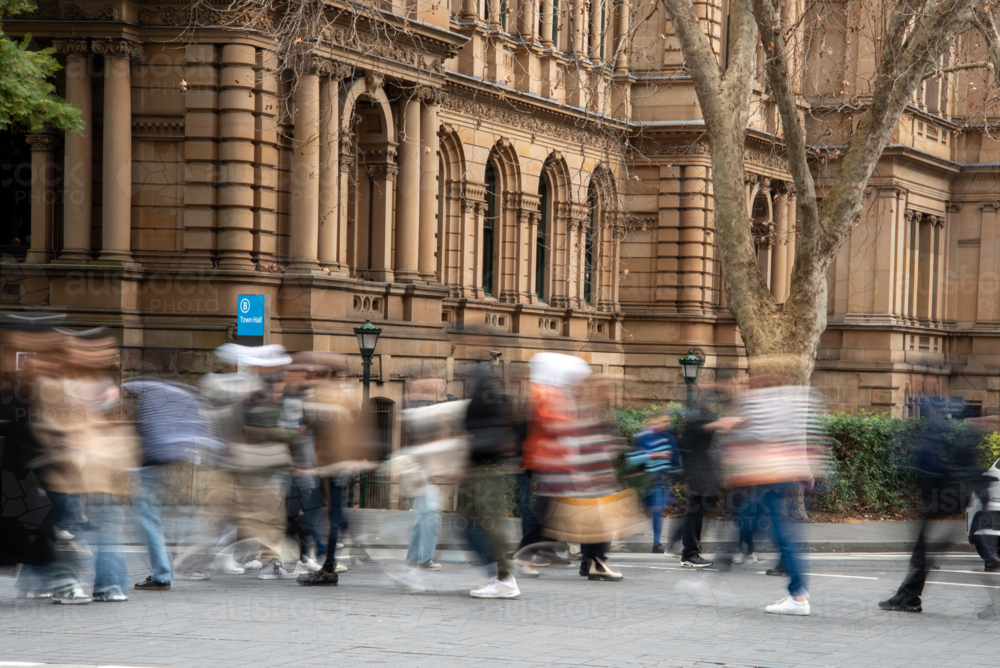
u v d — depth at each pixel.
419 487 25.25
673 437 32.16
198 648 18.05
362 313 53.75
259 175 49.00
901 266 87.94
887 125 40.25
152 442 23.39
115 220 47.75
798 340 40.88
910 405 52.28
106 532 22.53
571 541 24.44
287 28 45.31
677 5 40.62
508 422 23.62
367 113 55.84
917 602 23.48
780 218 84.31
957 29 39.88
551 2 70.56
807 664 17.81
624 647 18.83
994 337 94.25
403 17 50.97
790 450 22.70
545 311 70.94
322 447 25.23
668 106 76.38
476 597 23.58
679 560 31.95
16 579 25.34
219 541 26.42
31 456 21.73
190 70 48.03
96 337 22.56
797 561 22.61
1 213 50.66
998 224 95.12
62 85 48.06
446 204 64.31
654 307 77.81
